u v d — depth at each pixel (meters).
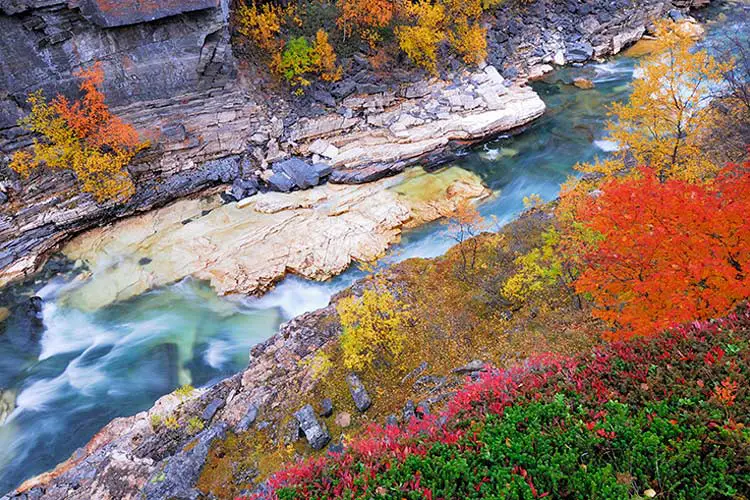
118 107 30.72
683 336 9.56
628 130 30.56
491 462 7.77
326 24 38.56
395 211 30.33
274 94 35.75
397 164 33.38
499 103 37.22
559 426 8.04
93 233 29.52
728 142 23.56
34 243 27.62
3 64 26.88
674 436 7.43
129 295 26.27
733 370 8.19
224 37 32.44
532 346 17.17
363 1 36.22
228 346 23.86
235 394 18.56
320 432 15.60
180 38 31.02
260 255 27.66
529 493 6.74
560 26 47.69
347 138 35.09
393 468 7.82
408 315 19.56
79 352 23.70
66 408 21.12
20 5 25.88
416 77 38.78
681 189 12.18
